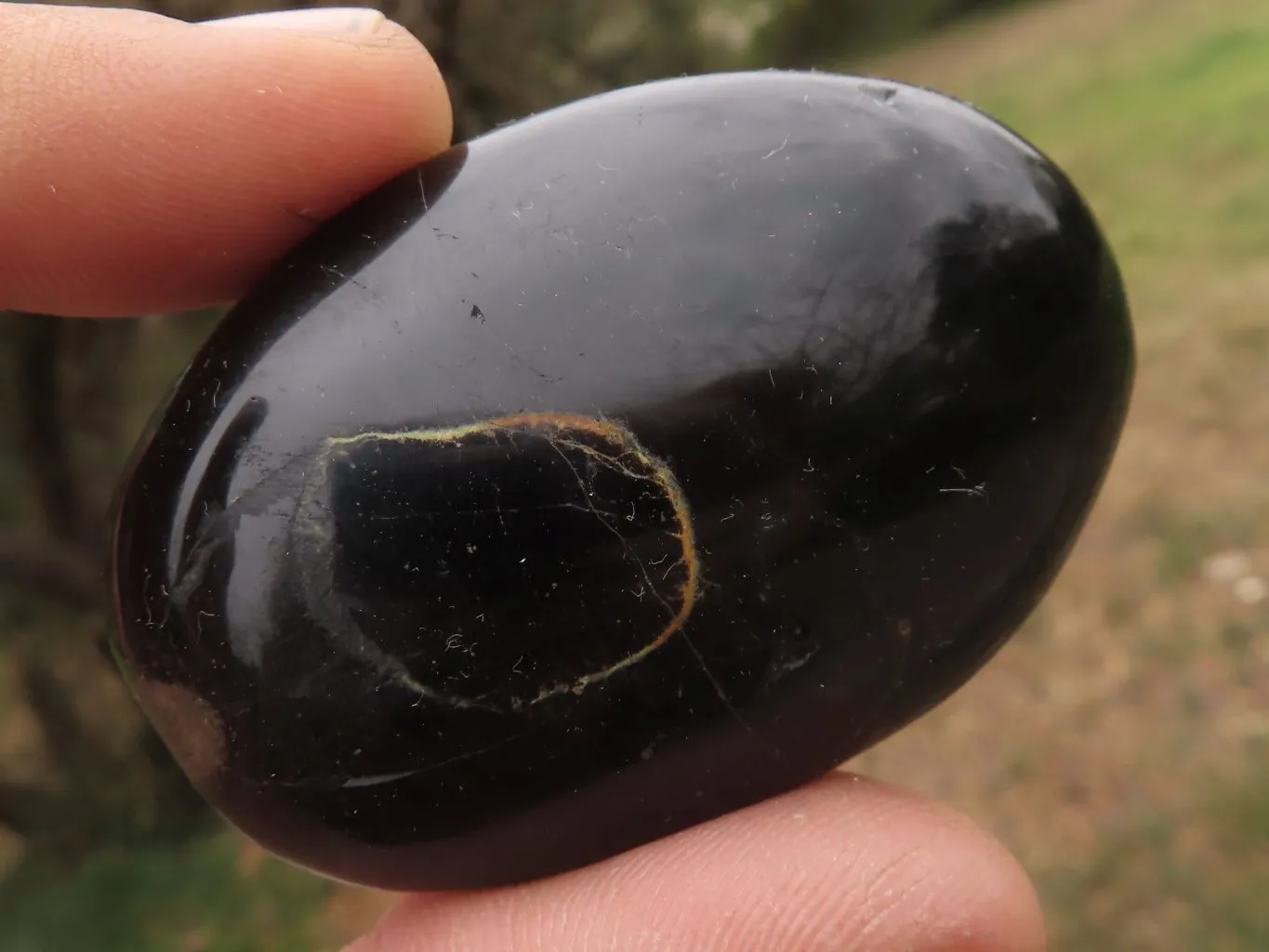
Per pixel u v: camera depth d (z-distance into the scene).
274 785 0.06
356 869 0.07
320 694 0.06
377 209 0.07
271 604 0.06
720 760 0.07
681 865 0.07
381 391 0.06
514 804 0.06
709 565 0.06
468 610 0.06
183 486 0.07
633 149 0.06
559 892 0.07
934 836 0.07
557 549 0.06
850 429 0.06
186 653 0.06
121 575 0.07
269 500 0.06
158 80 0.08
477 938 0.07
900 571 0.06
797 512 0.06
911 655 0.07
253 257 0.08
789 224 0.06
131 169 0.08
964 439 0.06
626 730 0.06
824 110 0.06
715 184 0.06
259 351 0.07
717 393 0.06
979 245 0.06
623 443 0.06
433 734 0.06
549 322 0.06
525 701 0.06
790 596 0.06
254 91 0.08
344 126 0.08
